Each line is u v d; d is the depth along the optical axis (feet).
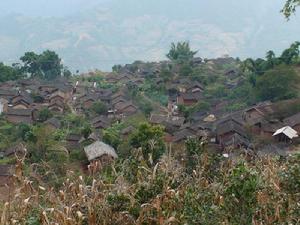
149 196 31.04
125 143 117.29
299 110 161.38
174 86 261.85
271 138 135.64
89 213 28.37
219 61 341.82
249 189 28.89
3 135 177.68
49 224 27.02
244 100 214.90
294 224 28.76
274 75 191.01
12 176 32.73
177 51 349.41
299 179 31.48
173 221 28.14
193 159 43.21
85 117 219.00
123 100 234.17
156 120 182.91
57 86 270.05
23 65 326.85
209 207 29.22
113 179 35.17
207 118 191.72
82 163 112.27
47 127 169.07
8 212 28.19
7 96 245.04
